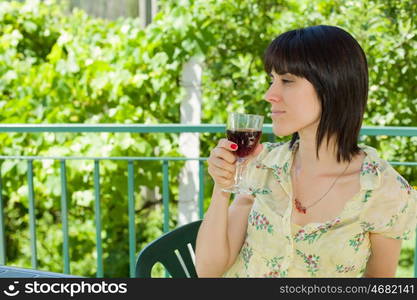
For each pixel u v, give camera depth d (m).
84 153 3.83
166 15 3.83
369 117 3.87
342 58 1.27
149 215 4.67
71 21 4.78
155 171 3.93
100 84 3.94
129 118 3.95
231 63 3.95
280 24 3.80
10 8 4.36
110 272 4.27
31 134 3.92
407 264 4.40
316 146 1.35
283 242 1.38
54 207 4.21
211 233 1.43
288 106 1.32
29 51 4.45
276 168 1.43
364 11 3.62
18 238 4.44
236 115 1.36
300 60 1.27
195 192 3.97
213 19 3.76
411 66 3.64
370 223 1.33
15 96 4.13
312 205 1.37
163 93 3.91
